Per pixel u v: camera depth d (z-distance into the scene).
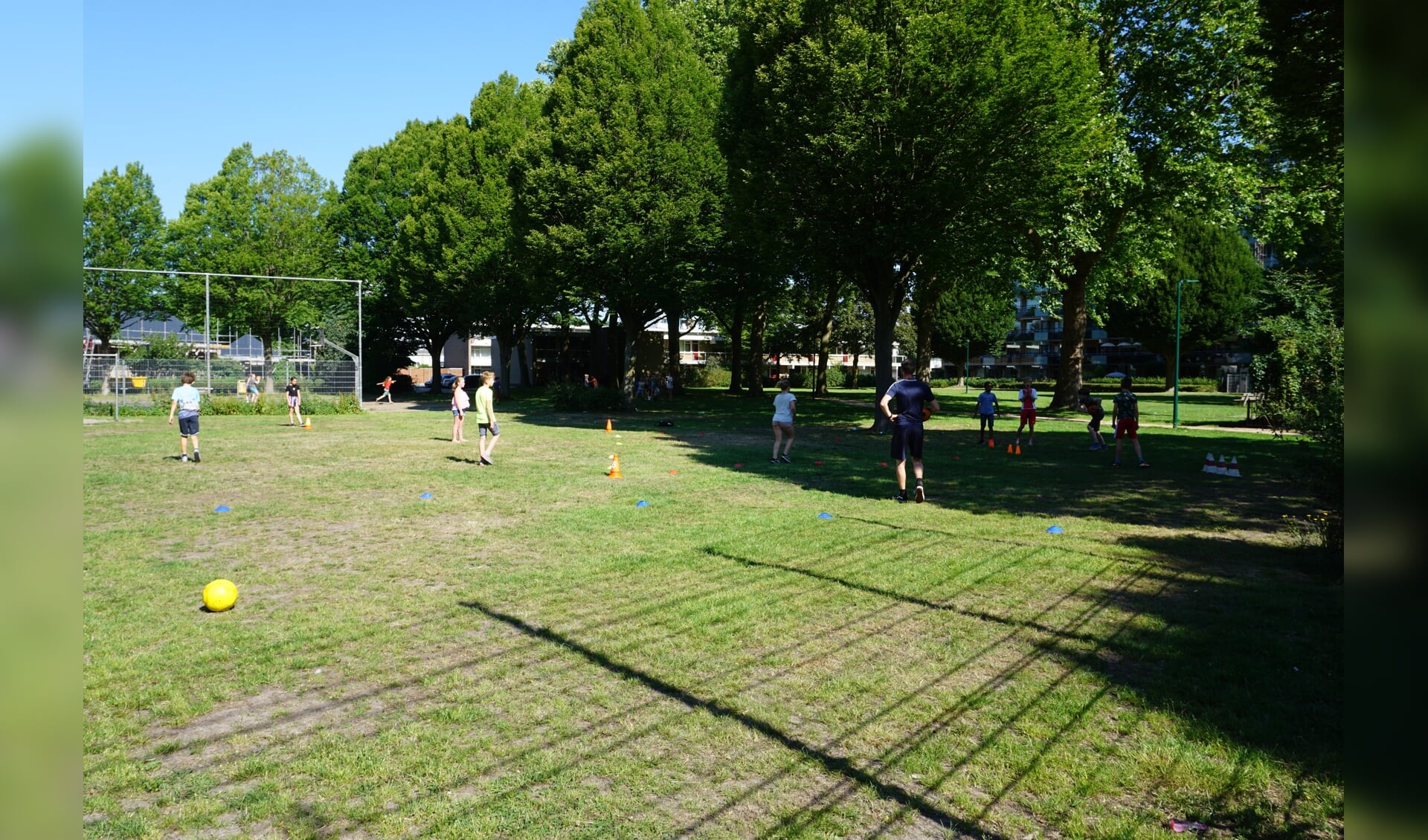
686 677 5.27
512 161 30.77
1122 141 25.77
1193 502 11.90
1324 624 6.19
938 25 18.75
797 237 22.25
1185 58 25.75
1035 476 14.69
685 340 80.69
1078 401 31.83
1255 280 52.25
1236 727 4.49
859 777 4.04
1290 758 4.15
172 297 46.62
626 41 30.20
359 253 48.75
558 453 18.95
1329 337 11.05
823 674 5.30
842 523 10.27
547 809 3.77
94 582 7.61
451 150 39.56
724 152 23.78
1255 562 8.14
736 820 3.68
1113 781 3.98
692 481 14.16
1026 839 3.54
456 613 6.65
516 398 43.75
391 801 3.85
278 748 4.36
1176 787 3.92
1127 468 15.90
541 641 5.97
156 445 20.61
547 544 9.15
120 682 5.23
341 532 9.93
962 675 5.27
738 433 24.05
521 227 30.55
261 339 49.50
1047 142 19.62
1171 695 4.91
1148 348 55.94
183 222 46.78
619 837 3.54
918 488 11.79
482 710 4.81
